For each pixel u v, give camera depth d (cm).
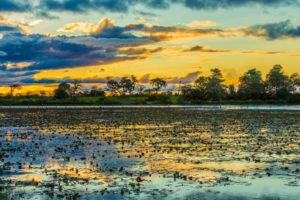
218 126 6203
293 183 2214
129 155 3177
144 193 2000
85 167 2672
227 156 3147
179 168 2642
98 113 10931
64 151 3412
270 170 2577
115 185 2166
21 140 4294
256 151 3416
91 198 1908
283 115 9469
